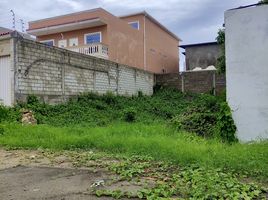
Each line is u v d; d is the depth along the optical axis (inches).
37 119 478.9
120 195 149.4
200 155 230.2
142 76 948.0
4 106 471.5
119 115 615.5
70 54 636.1
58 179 185.9
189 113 449.7
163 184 164.2
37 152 286.8
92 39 960.9
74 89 645.9
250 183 164.7
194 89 986.1
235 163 205.9
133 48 1079.0
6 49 515.8
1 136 356.2
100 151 284.2
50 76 581.0
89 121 531.2
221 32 541.3
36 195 154.7
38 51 553.9
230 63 343.9
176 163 219.1
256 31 332.5
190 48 1184.8
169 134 379.2
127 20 1154.7
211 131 381.4
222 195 144.8
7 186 172.7
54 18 992.9
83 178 187.2
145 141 297.1
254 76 332.8
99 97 707.4
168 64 1378.0
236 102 339.9
